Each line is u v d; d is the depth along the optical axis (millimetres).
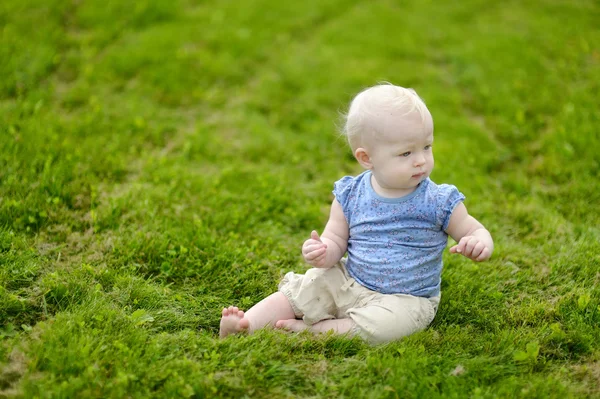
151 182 4852
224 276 3754
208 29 7797
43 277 3535
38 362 2797
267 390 2760
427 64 7410
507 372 2877
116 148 5312
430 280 3240
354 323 3148
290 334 3170
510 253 4070
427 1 9031
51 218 4152
